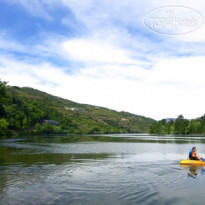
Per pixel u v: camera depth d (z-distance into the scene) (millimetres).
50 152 37094
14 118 135875
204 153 37156
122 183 16359
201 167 23250
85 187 15227
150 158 30406
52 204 11969
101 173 19953
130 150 41812
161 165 24484
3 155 32656
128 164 25094
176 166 23859
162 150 42031
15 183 16219
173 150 42156
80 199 12766
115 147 48625
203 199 12906
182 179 17719
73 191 14281
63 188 14969
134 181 16953
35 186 15422
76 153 35938
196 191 14398
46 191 14266
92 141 72625
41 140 73000
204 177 18500
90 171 20828
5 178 17812
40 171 20688
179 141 76125
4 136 98562
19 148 43844
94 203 12141
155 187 15312
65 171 20766
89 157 31141
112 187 15258
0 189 14664
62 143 60125
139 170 21453
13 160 27750
